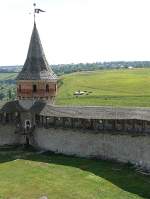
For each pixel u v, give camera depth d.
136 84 193.62
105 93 170.25
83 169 64.81
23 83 82.75
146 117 64.75
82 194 53.28
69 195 53.09
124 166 65.69
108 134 69.06
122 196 52.09
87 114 72.62
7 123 83.75
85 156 72.44
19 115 83.12
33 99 82.50
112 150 68.81
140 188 54.97
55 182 58.56
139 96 155.00
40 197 52.69
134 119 66.25
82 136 72.69
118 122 69.31
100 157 70.56
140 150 64.62
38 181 59.25
